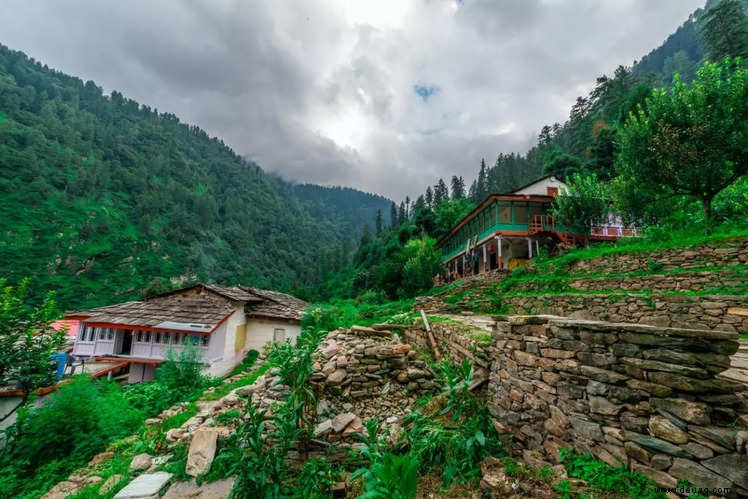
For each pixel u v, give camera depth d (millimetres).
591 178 19531
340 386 6297
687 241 11727
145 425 7633
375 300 27797
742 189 13758
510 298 14117
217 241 140250
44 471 6211
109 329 16141
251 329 19125
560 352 3752
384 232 80438
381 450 4672
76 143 131625
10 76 145375
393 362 6715
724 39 37719
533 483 3088
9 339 8414
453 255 31203
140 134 176625
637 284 11156
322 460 4883
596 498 2645
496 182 82812
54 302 9430
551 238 22172
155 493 4723
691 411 2428
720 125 10938
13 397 8797
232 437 4949
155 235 117125
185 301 18078
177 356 13117
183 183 167875
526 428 4180
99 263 92812
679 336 2656
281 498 4289
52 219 95688
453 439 4129
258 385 6957
